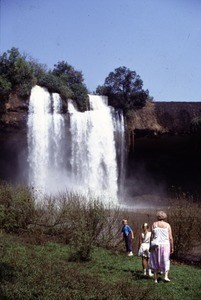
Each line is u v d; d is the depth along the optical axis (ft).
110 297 28.71
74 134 128.36
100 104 136.15
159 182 153.89
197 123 137.28
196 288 34.63
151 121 139.44
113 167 134.21
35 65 131.54
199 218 57.26
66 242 55.01
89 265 42.32
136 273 39.11
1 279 30.94
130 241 52.24
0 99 119.14
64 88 128.16
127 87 139.33
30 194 61.21
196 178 153.99
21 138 123.44
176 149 148.56
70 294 28.32
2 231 57.31
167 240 35.47
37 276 32.35
